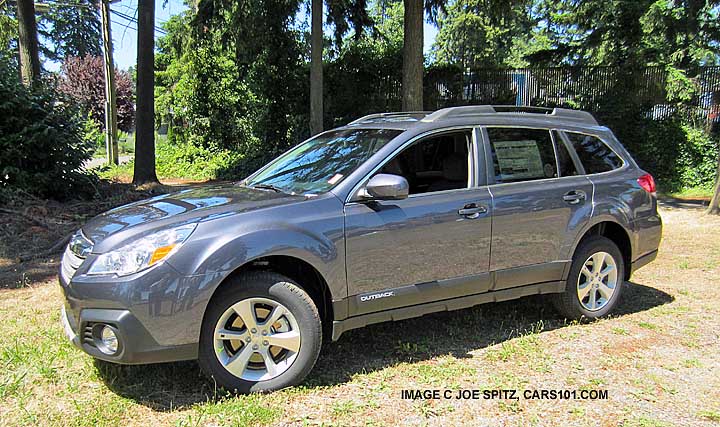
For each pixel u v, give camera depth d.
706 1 15.00
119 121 34.41
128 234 3.28
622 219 4.80
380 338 4.41
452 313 4.96
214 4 15.05
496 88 16.38
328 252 3.51
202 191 4.23
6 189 8.92
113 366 3.77
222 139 18.34
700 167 14.38
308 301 3.49
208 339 3.29
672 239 8.16
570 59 17.00
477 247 4.09
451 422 3.19
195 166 17.52
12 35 18.70
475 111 4.41
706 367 3.92
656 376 3.78
